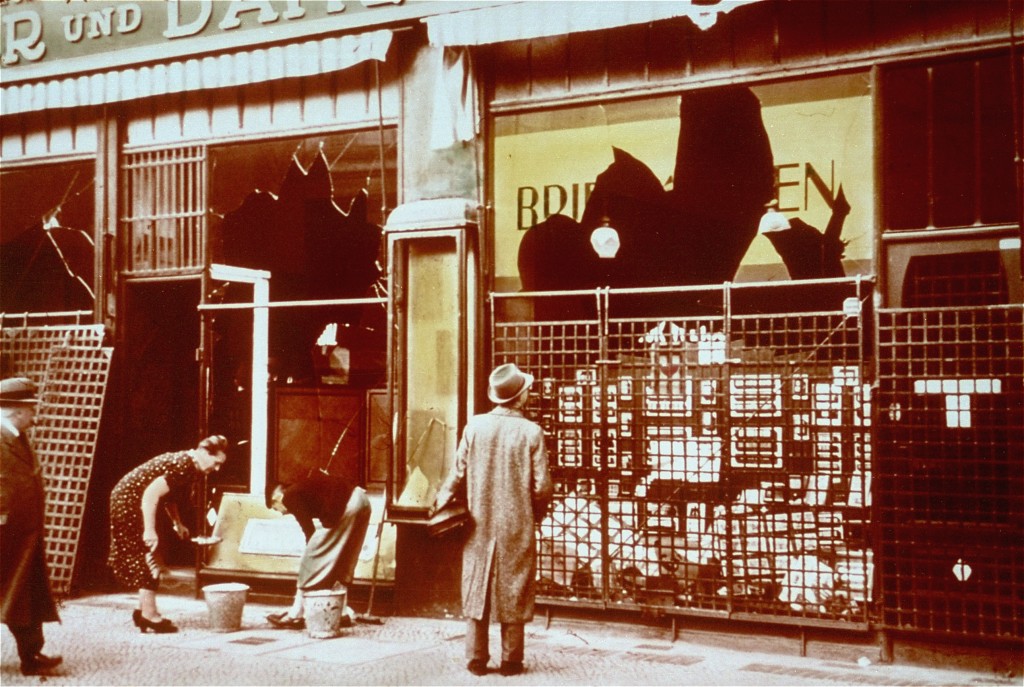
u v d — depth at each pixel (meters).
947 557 6.35
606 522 7.25
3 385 6.16
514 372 6.38
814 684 5.97
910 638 6.46
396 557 8.00
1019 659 6.16
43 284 9.68
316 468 8.80
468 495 6.27
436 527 6.24
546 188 7.81
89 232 9.43
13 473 6.05
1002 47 6.37
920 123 6.63
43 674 6.15
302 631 7.40
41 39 9.38
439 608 7.84
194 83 8.77
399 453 8.09
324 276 9.41
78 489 8.98
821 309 7.00
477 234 7.87
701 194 7.34
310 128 8.56
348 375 9.09
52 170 9.61
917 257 6.62
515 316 7.87
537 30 7.41
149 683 5.95
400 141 8.17
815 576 6.82
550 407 7.52
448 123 7.96
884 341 6.66
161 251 9.13
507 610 6.13
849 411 6.61
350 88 8.45
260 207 9.35
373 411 8.65
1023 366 6.30
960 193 6.52
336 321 9.20
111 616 8.02
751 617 6.83
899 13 6.68
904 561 6.43
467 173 7.91
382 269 8.31
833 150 6.93
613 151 7.63
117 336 9.20
